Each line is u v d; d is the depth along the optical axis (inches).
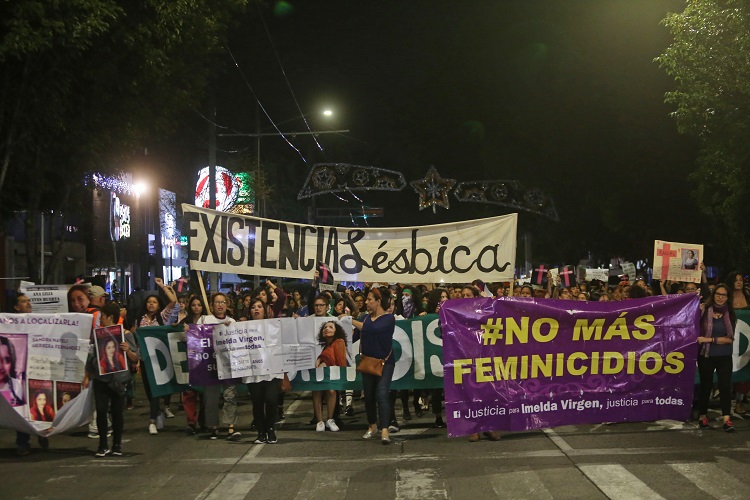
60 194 686.5
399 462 349.1
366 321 402.9
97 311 418.3
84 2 505.0
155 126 661.9
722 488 290.7
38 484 317.7
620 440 386.6
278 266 483.5
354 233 491.2
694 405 476.7
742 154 682.8
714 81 618.2
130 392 529.0
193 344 410.3
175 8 578.9
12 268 919.7
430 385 449.1
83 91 593.3
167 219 1752.0
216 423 412.2
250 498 293.1
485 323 387.9
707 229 1147.9
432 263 493.0
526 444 382.9
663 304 404.5
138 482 319.6
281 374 398.6
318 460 357.4
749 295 514.9
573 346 396.2
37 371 381.7
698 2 614.2
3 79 545.6
